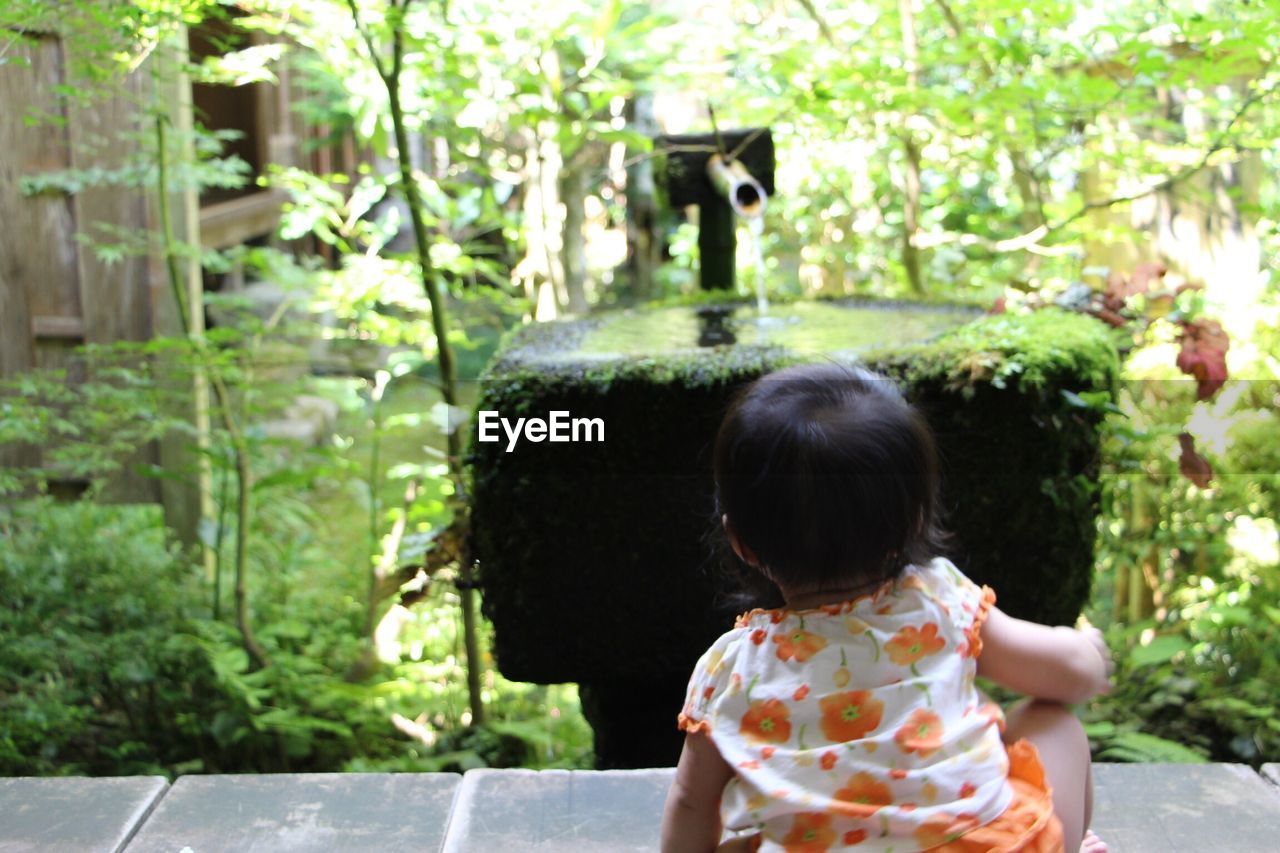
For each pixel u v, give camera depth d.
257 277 5.84
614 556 2.41
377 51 3.41
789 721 1.28
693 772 1.35
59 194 3.68
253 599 3.77
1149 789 1.92
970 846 1.23
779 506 1.30
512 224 3.97
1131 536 3.24
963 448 2.31
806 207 5.07
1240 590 3.25
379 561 3.69
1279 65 3.22
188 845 1.79
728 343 2.62
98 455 3.50
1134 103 3.36
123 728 3.31
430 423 4.42
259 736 3.24
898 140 4.25
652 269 6.55
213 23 3.96
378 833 1.83
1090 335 2.46
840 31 4.26
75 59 3.35
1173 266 4.12
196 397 3.70
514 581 2.44
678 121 5.57
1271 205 3.98
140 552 3.60
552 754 3.21
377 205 6.46
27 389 3.37
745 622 1.38
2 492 3.45
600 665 2.47
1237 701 2.91
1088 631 1.46
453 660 3.70
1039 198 3.88
